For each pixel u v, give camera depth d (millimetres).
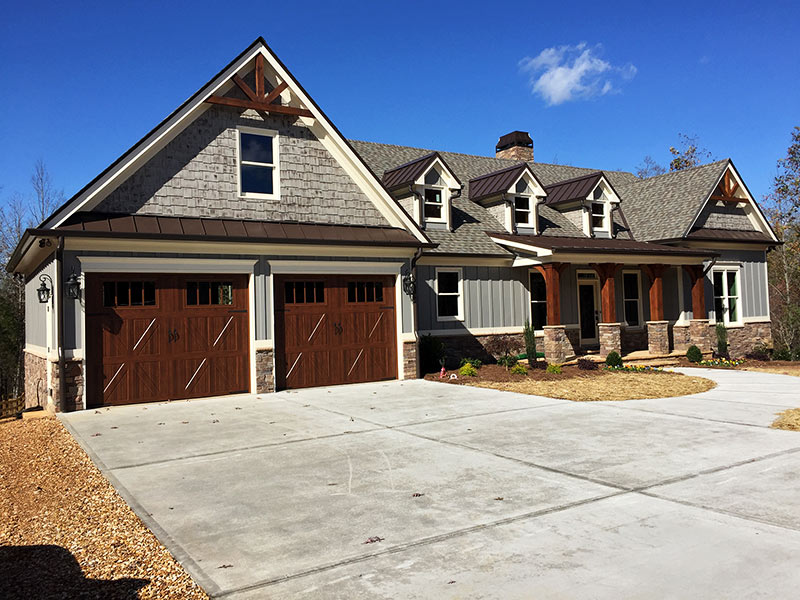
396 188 19594
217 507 6207
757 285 24797
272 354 14016
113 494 6676
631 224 24531
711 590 4180
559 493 6438
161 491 6770
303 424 10414
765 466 7352
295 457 8203
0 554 5047
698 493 6340
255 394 13727
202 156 13805
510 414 11164
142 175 13070
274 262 14117
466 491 6586
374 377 15719
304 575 4574
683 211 23078
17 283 30953
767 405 11844
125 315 12539
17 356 30484
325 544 5180
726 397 13000
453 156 25641
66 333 11828
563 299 21344
